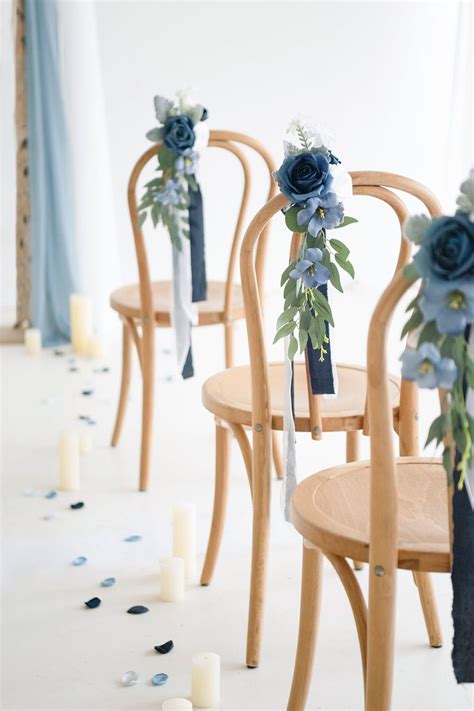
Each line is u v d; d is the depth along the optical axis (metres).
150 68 5.48
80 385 4.25
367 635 1.59
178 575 2.42
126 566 2.61
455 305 1.30
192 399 4.05
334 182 1.92
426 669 2.11
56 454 3.45
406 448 2.22
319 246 1.97
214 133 2.90
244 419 2.21
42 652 2.20
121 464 3.35
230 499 3.06
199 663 1.99
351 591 1.62
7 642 2.24
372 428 1.44
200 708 1.99
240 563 2.63
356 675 2.10
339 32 5.48
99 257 4.88
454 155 5.05
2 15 4.72
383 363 1.41
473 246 1.28
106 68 5.46
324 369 2.10
